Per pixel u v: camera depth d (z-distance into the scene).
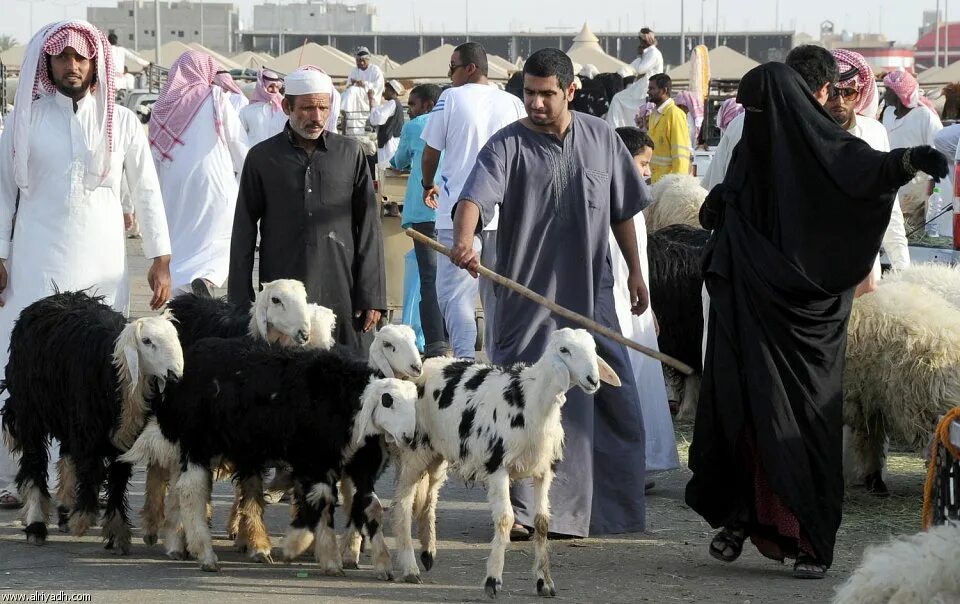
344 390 7.52
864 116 9.52
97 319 8.24
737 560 8.18
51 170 9.25
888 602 5.23
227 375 7.67
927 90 47.84
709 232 11.43
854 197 7.45
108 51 9.27
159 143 13.81
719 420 7.78
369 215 9.34
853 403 9.42
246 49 127.38
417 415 7.66
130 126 9.54
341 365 7.60
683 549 8.45
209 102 13.88
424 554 7.86
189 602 6.95
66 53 9.09
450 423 7.50
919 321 8.98
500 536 7.23
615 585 7.53
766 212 7.88
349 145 9.30
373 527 7.62
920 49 129.88
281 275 9.15
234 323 8.64
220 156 13.87
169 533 8.00
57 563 7.80
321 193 9.15
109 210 9.46
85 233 9.34
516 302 8.51
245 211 9.20
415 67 50.97
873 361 9.12
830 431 7.64
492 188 8.32
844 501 9.60
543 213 8.53
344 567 7.85
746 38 120.50
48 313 8.37
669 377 11.41
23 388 8.36
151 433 7.83
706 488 7.88
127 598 7.02
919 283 10.20
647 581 7.63
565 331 7.25
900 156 7.25
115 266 9.51
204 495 7.76
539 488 7.45
